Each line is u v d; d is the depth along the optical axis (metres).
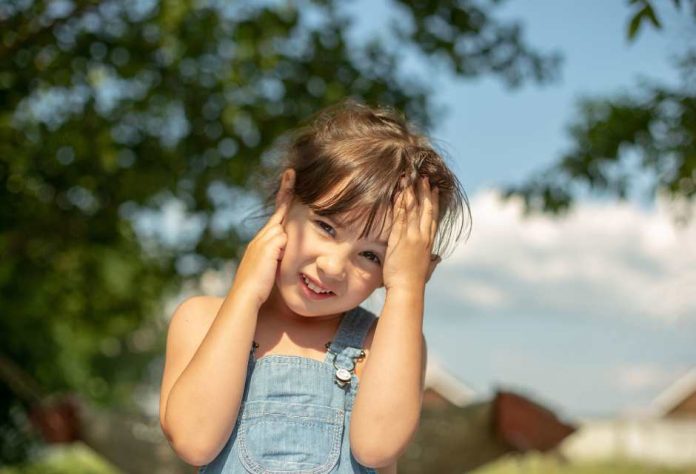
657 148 7.09
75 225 8.98
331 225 1.90
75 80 7.83
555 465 23.89
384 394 1.83
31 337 12.05
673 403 30.08
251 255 1.93
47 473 14.49
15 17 7.40
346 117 2.15
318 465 1.87
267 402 1.90
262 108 7.98
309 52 8.17
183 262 8.86
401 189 1.95
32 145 8.08
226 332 1.84
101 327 10.80
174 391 1.84
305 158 2.02
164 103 8.16
